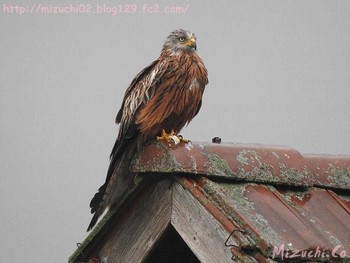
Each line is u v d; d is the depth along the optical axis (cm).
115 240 1070
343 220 992
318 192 1048
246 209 898
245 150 1014
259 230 857
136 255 1024
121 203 1048
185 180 938
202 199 910
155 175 996
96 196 1137
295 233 879
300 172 1029
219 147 998
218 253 875
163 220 976
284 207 941
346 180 1119
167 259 1130
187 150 962
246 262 827
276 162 1019
